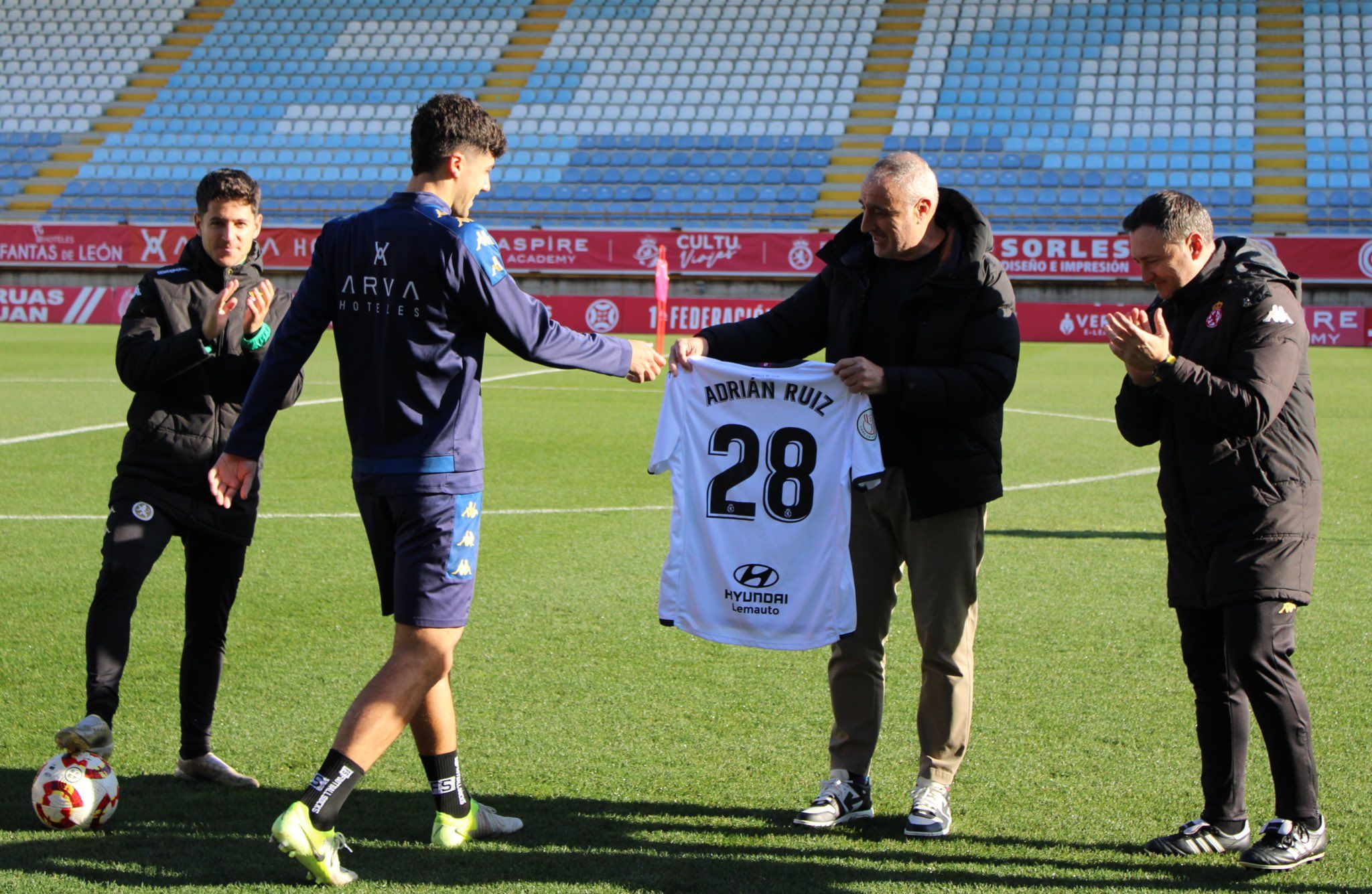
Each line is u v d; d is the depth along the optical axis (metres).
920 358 3.58
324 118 31.98
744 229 27.47
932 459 3.52
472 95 32.22
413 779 3.88
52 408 13.04
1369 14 31.39
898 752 4.16
